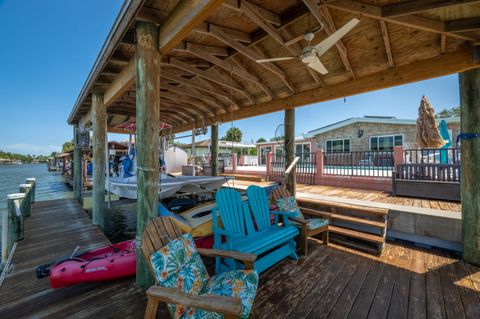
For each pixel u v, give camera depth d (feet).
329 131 46.29
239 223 9.90
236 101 18.30
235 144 83.41
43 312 7.20
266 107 16.76
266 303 7.44
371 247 11.74
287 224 11.28
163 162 26.84
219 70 13.62
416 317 6.81
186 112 23.03
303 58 9.06
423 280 8.79
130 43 8.86
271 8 8.90
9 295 8.12
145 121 8.00
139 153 8.09
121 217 22.12
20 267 10.20
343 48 10.36
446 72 9.48
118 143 42.39
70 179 53.26
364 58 11.05
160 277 5.73
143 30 7.99
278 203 12.18
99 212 16.25
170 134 28.99
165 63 11.34
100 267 8.63
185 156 45.37
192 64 12.71
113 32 8.36
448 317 6.81
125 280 9.05
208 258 11.18
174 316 5.15
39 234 14.44
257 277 6.25
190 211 12.42
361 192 19.57
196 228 11.14
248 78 13.30
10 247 13.04
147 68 8.00
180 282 6.00
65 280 8.04
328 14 8.85
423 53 9.84
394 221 12.89
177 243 6.54
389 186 20.24
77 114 21.91
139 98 8.06
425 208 13.15
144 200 8.07
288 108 15.69
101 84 14.16
